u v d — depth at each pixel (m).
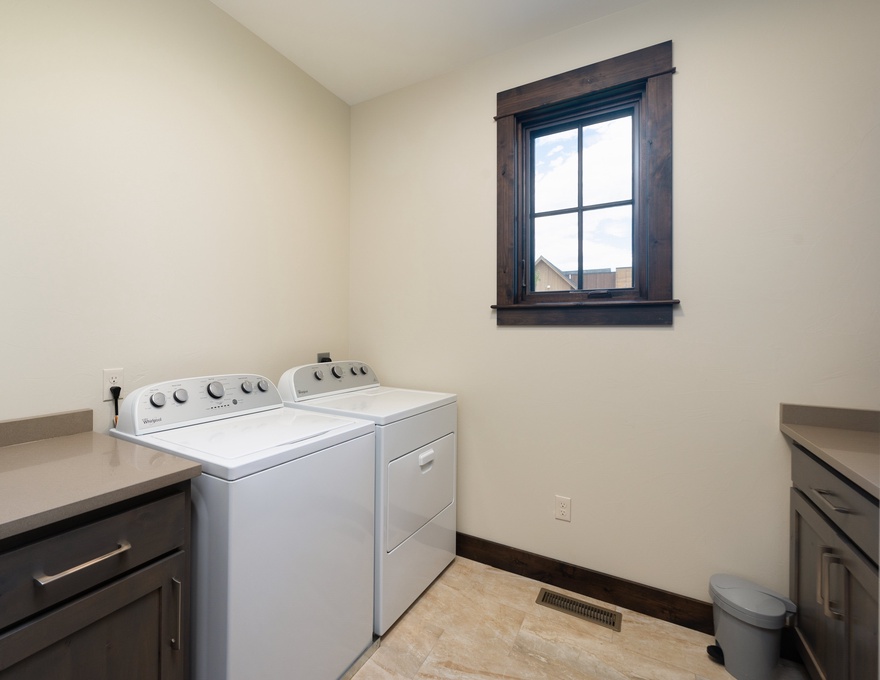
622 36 1.66
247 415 1.54
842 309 1.35
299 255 2.06
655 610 1.62
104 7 1.32
